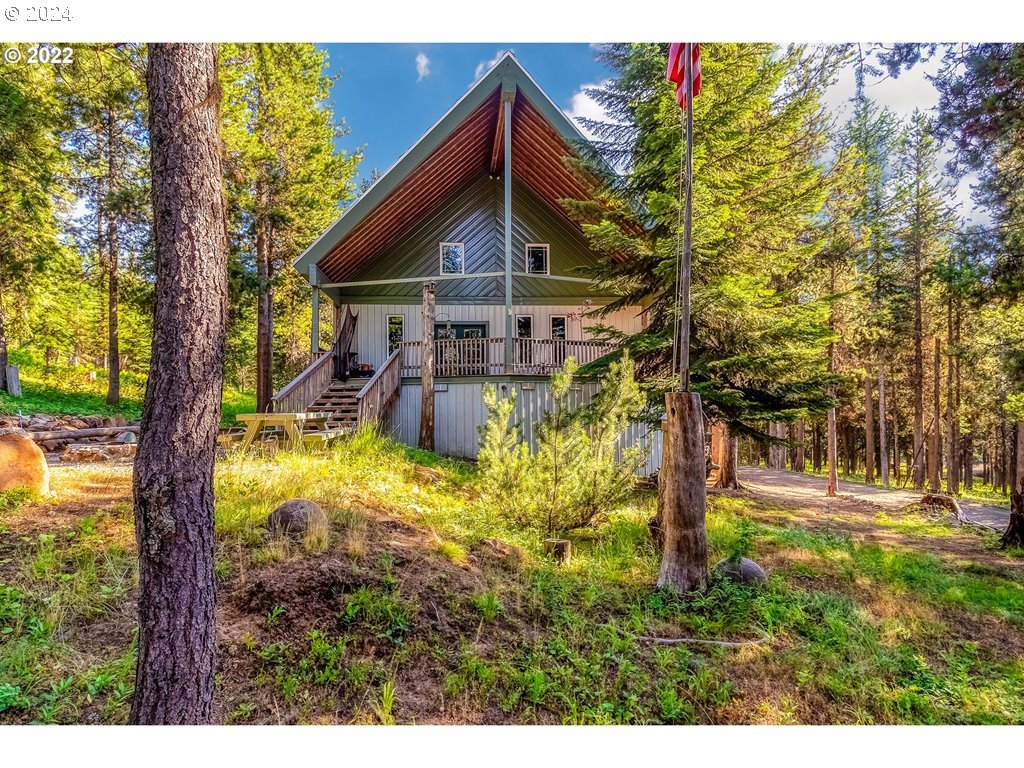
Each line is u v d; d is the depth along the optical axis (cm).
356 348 1452
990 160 834
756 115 1133
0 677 266
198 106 234
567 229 1517
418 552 457
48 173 1112
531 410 1248
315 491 557
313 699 285
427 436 1143
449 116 1160
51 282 1641
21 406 1288
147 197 1375
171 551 222
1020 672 408
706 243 846
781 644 420
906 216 1780
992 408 1958
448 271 1480
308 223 1819
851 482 2034
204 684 230
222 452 746
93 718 250
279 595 344
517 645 368
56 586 339
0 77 902
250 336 2294
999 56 716
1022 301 895
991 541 873
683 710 328
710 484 1405
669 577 494
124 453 819
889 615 501
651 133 888
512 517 638
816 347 899
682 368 514
